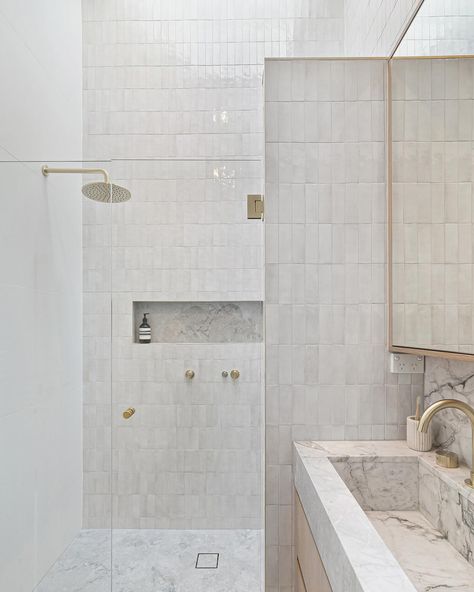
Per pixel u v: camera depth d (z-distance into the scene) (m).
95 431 1.74
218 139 2.56
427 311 1.31
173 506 1.75
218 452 1.77
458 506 1.08
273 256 1.58
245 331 1.78
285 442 1.58
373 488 1.38
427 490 1.29
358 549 0.81
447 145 1.20
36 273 1.69
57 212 1.71
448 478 1.14
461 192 1.13
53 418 1.70
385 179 1.58
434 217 1.27
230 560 1.73
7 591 1.64
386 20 1.71
